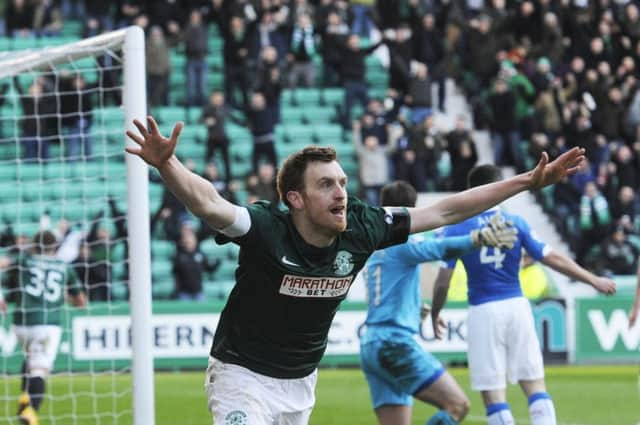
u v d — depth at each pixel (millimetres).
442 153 48062
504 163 50562
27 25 55125
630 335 40594
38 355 24703
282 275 11492
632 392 32281
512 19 53938
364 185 47562
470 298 18266
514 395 31641
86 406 28766
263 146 47250
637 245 45969
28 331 24844
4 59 19719
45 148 48344
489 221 17438
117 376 35969
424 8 55938
